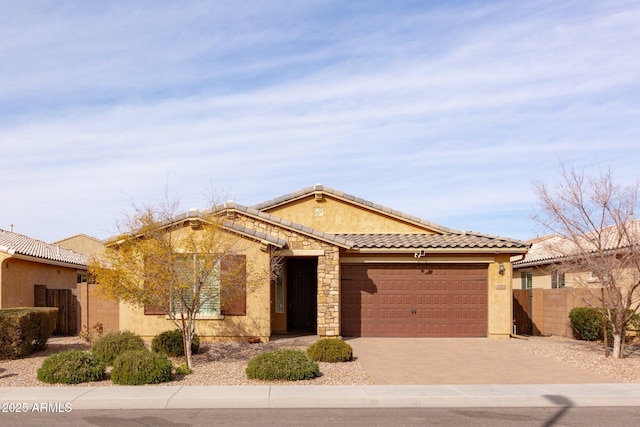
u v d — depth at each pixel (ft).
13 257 68.74
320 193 77.66
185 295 52.37
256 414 34.86
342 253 69.92
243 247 61.21
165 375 43.14
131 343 52.29
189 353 49.32
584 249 55.72
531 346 62.49
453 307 70.28
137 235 50.52
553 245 66.03
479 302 70.38
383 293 70.38
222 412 35.42
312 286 74.59
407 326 70.03
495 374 46.70
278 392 39.34
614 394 39.01
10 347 52.65
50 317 59.00
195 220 59.82
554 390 40.32
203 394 38.65
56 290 73.87
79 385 42.32
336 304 65.92
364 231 78.38
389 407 36.88
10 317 52.75
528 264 97.25
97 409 36.27
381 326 70.03
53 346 60.59
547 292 78.28
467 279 70.64
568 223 56.39
